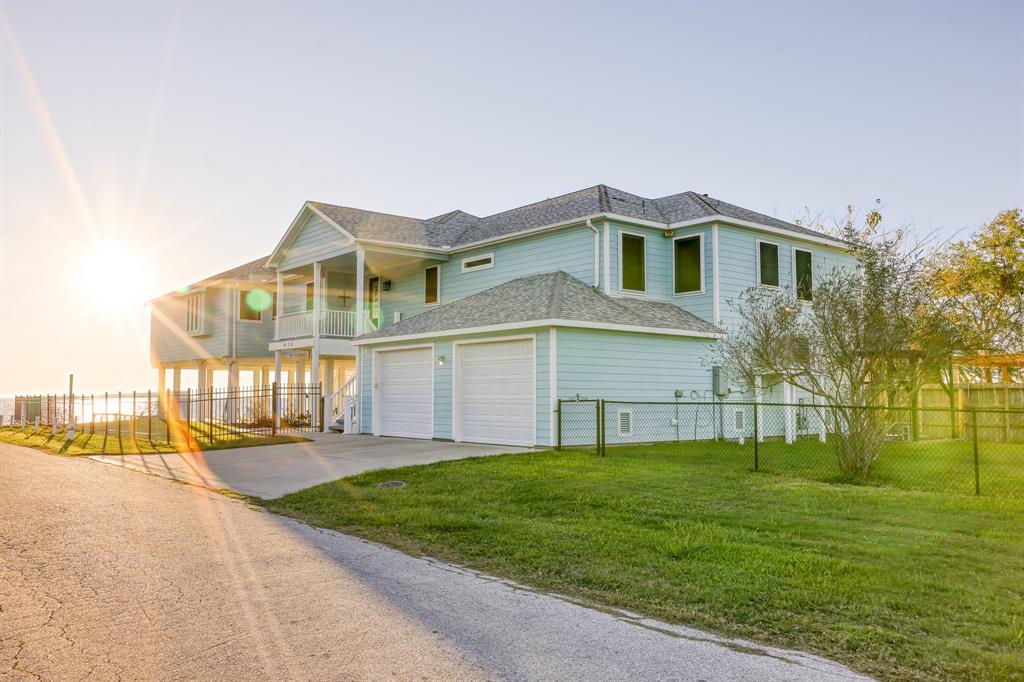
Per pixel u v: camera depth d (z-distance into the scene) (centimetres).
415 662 423
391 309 2670
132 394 2389
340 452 1623
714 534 741
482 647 448
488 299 1988
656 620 500
